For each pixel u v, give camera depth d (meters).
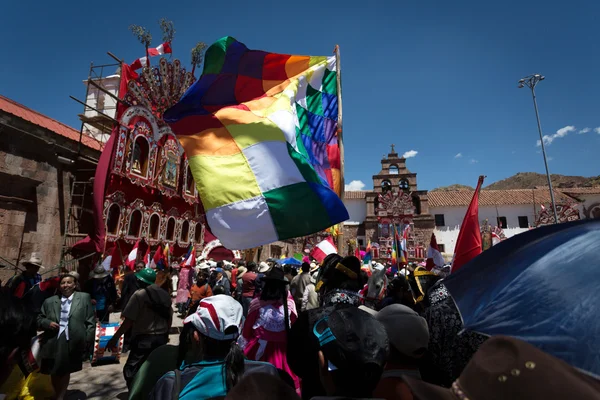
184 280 12.02
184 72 18.98
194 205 21.30
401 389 1.96
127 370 4.25
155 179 17.12
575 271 1.59
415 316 2.18
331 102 5.93
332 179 5.69
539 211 46.12
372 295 5.82
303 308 6.38
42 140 11.70
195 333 2.33
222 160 4.23
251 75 5.30
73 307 4.47
